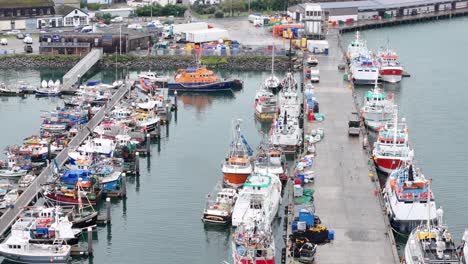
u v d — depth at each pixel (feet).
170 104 606.14
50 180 433.48
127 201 434.71
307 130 513.45
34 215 389.80
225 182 442.91
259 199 393.70
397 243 378.53
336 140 497.46
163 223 407.64
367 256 342.85
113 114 565.53
